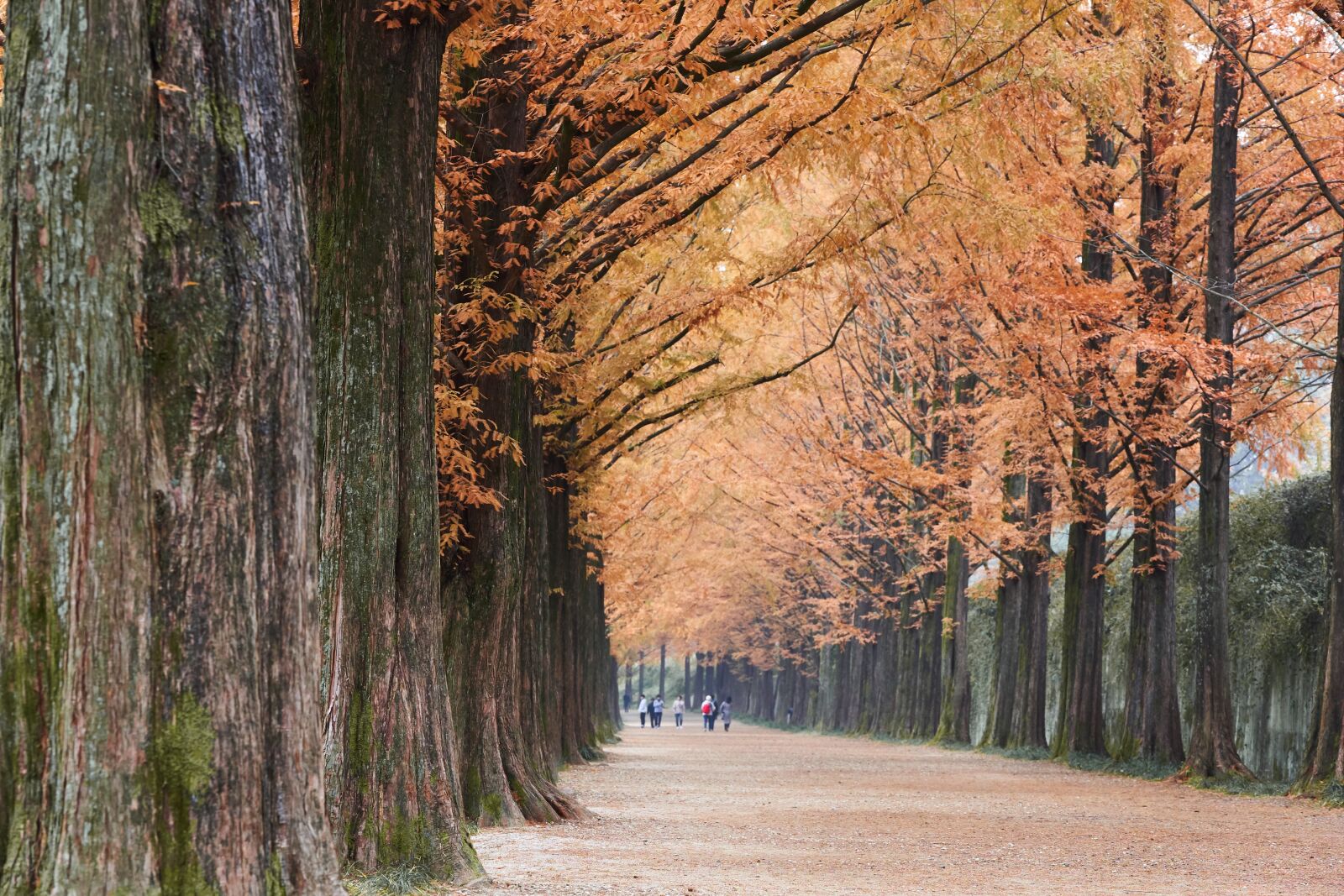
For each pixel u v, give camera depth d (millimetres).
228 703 4848
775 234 22703
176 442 4812
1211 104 24188
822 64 13539
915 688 46500
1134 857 12484
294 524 5156
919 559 45562
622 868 10680
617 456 29719
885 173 14852
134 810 4648
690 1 11656
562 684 29594
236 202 5031
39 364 4695
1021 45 13500
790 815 16734
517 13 13438
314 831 5121
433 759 9547
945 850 12898
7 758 4648
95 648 4621
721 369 25438
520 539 15609
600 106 13109
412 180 9625
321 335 9414
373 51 9469
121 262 4742
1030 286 22250
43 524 4656
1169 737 25625
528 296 15430
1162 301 25078
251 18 5160
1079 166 24266
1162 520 26047
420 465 9688
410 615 9578
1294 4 19266
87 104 4730
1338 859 12352
